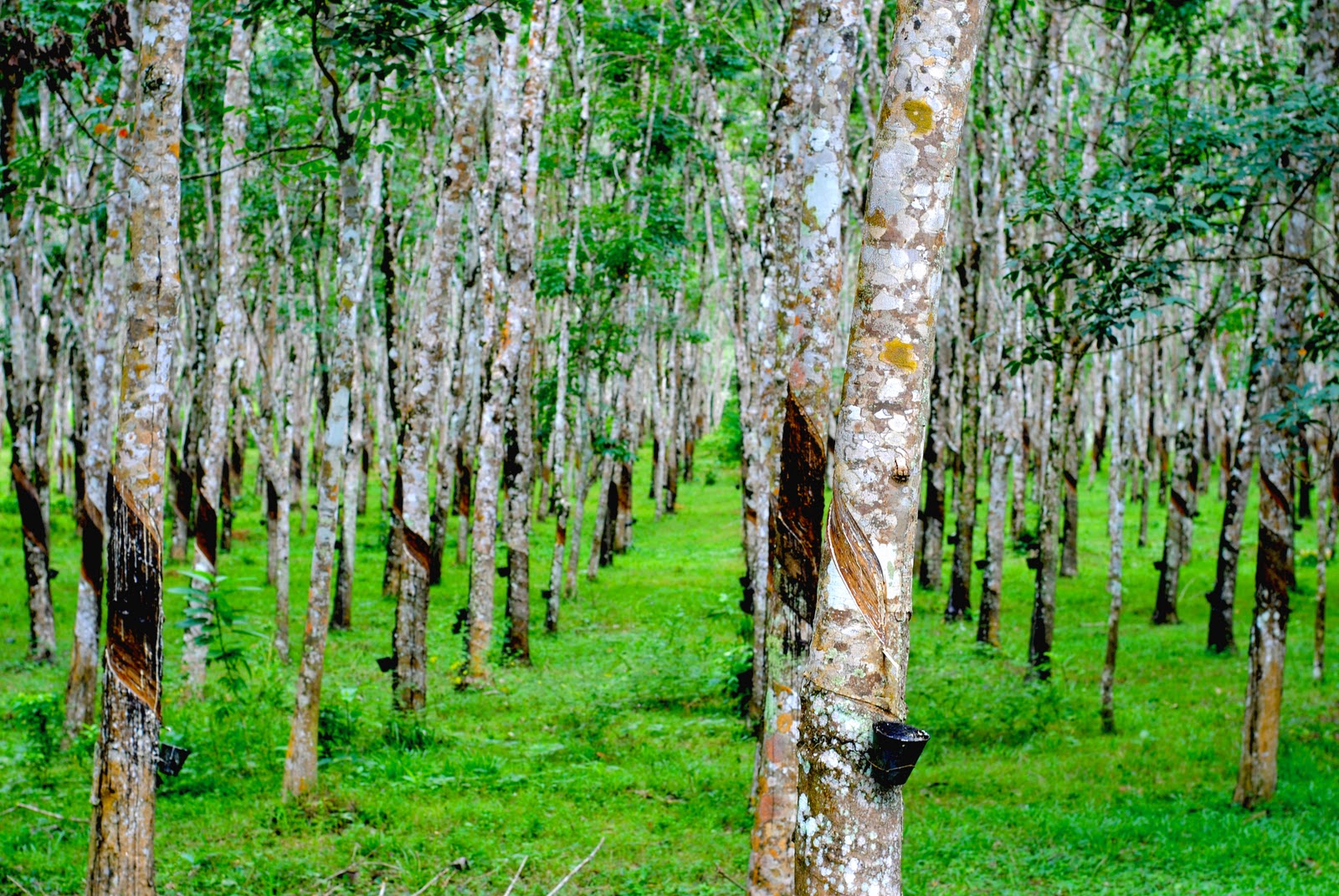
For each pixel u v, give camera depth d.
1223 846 8.14
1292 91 8.77
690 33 16.14
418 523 12.29
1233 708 12.62
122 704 5.79
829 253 5.89
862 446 3.53
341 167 9.29
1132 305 8.85
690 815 9.06
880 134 3.58
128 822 5.79
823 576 3.62
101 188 17.08
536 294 21.95
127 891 5.75
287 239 21.23
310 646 9.23
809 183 6.00
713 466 47.44
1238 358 31.95
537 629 18.42
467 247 24.52
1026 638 17.06
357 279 9.41
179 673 14.34
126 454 5.83
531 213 14.84
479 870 7.79
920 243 3.52
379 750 10.84
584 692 13.80
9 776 10.03
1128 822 8.80
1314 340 9.20
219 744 10.13
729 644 14.73
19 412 15.25
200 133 18.14
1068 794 9.73
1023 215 9.83
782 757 6.14
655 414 35.78
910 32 3.54
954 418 21.61
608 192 25.94
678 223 22.48
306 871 7.61
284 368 26.39
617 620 19.22
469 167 12.33
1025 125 15.53
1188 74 11.62
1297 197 8.72
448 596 21.52
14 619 18.56
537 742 11.43
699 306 36.41
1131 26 14.39
